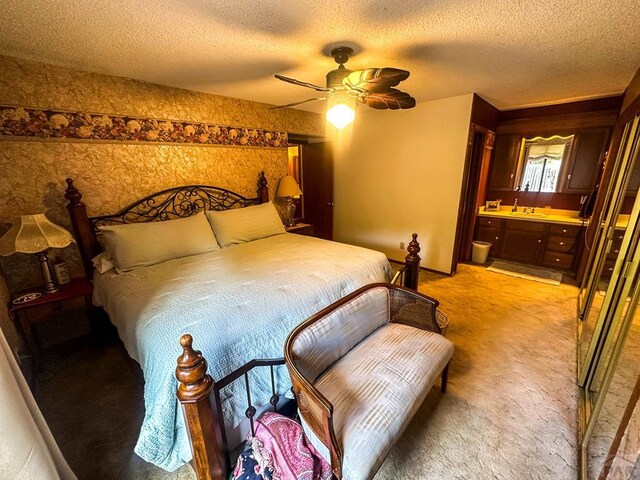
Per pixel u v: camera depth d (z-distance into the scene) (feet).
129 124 8.48
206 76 8.18
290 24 5.23
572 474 4.34
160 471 4.55
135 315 5.09
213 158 10.62
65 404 5.84
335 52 6.40
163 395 3.81
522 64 7.39
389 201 14.26
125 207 8.72
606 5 4.58
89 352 7.54
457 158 11.58
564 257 12.64
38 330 7.53
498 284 11.75
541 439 4.91
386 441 3.69
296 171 17.17
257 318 4.84
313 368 4.59
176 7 4.60
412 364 4.94
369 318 5.84
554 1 4.50
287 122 12.96
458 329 8.39
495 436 4.99
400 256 14.43
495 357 7.11
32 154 7.05
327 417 3.37
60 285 7.23
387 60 7.07
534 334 8.09
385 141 13.74
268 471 3.76
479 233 14.89
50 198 7.39
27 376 6.21
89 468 4.58
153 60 6.90
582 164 12.32
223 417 4.11
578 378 6.15
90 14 4.75
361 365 4.94
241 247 9.16
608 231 7.88
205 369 3.39
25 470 2.91
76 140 7.63
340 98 6.42
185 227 8.46
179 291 5.74
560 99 11.56
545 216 13.23
